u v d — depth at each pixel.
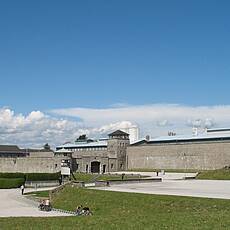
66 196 71.62
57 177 145.75
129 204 56.44
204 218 33.97
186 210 47.78
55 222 34.47
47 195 93.19
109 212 54.78
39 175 142.00
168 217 35.03
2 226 33.38
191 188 75.44
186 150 180.38
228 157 165.75
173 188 75.69
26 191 107.88
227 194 59.97
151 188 76.00
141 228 30.14
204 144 174.25
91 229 30.44
